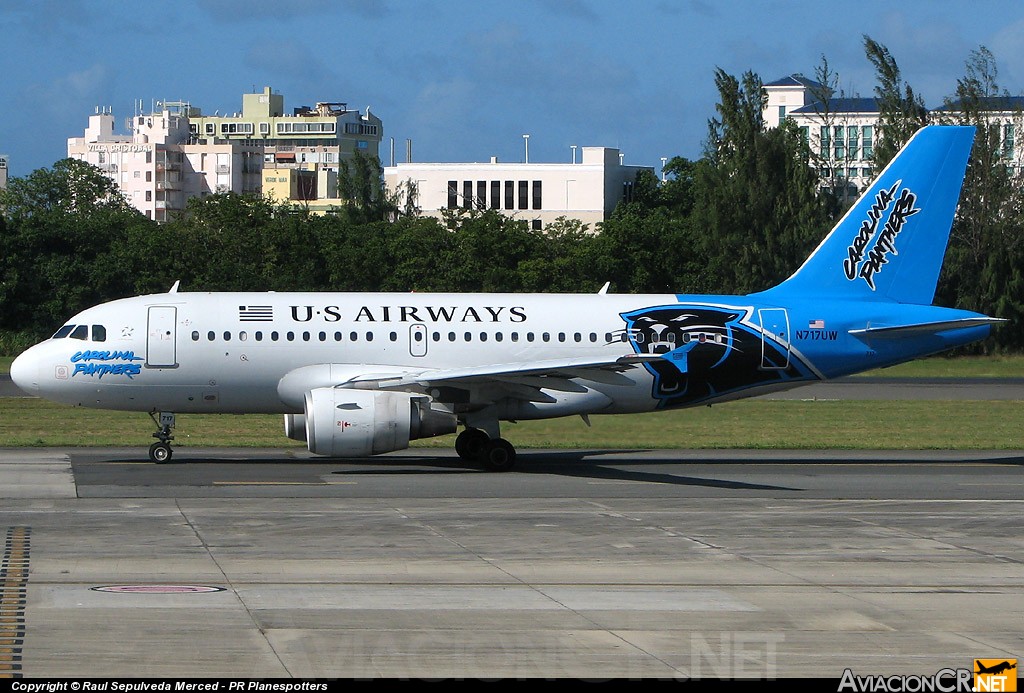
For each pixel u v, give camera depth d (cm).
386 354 8606
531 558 5178
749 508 6719
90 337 8412
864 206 9175
